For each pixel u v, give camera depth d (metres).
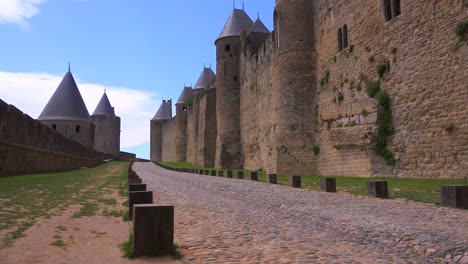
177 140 79.56
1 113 21.58
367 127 20.59
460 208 8.98
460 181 14.20
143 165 60.19
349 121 22.70
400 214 8.51
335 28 24.72
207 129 55.59
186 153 77.62
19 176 22.02
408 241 6.15
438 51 16.59
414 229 6.88
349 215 8.64
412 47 18.05
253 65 40.97
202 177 26.16
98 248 5.94
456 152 15.55
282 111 27.34
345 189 14.26
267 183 18.61
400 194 11.79
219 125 47.41
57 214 8.95
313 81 26.92
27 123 26.53
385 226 7.26
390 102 19.36
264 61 37.00
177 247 5.95
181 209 10.03
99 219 8.53
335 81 24.48
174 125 85.38
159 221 5.62
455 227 6.95
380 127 19.80
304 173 26.09
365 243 6.21
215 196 13.20
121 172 34.19
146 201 8.79
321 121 25.88
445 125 16.09
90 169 40.59
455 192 9.09
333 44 24.92
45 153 31.12
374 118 20.33
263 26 44.62
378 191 11.49
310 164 26.06
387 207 9.54
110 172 33.91
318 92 26.47
